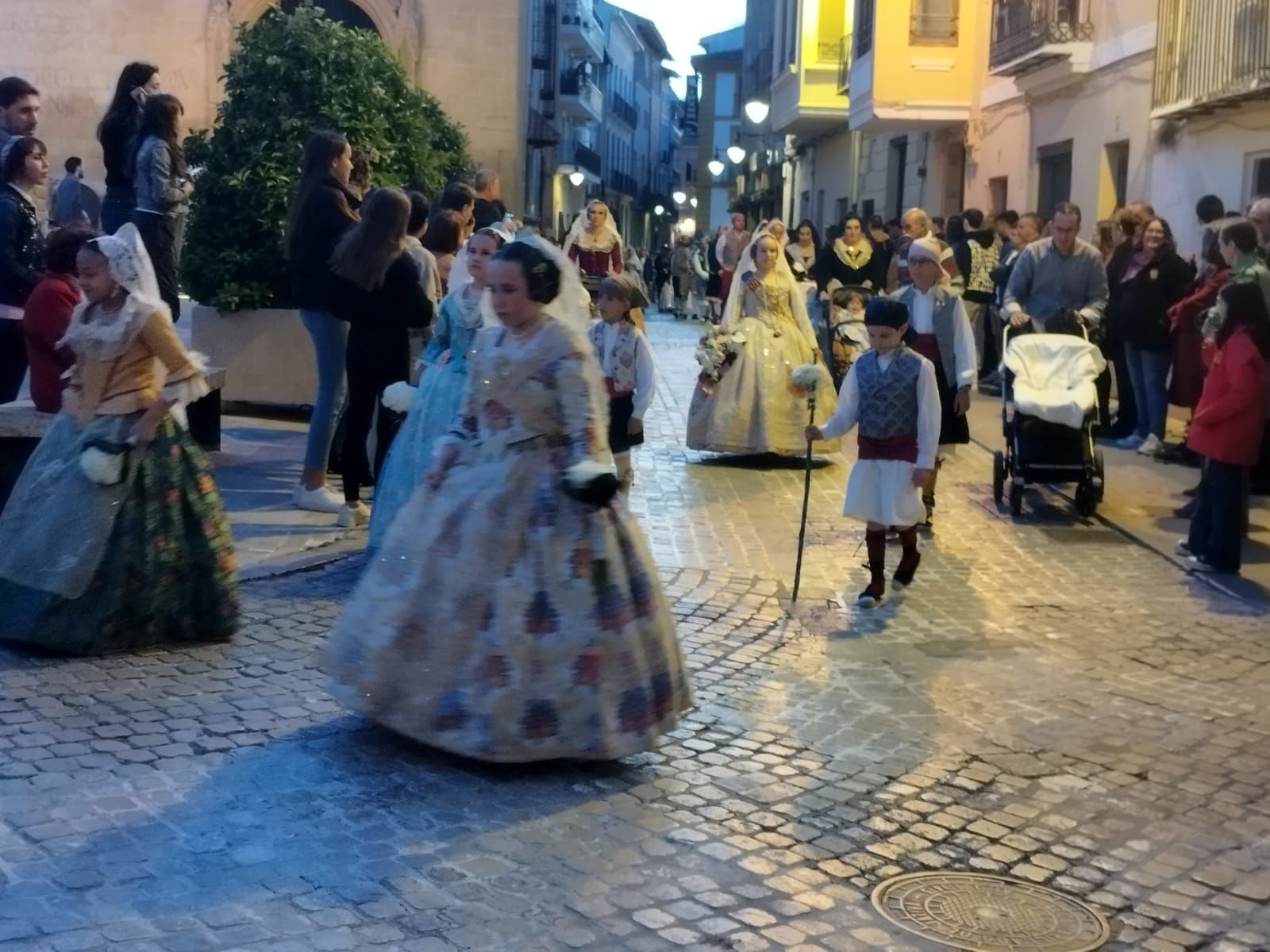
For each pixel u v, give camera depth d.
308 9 13.26
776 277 11.73
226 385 12.84
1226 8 14.25
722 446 11.53
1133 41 16.55
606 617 5.04
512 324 5.04
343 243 8.23
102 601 6.14
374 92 13.21
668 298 36.44
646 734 5.12
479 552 4.96
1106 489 10.65
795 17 31.08
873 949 3.99
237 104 12.84
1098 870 4.57
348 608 5.19
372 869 4.28
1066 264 10.51
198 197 12.65
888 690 6.24
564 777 5.06
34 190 9.51
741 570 8.27
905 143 27.17
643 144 88.56
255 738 5.28
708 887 4.30
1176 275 11.81
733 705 5.97
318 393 8.96
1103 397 11.77
